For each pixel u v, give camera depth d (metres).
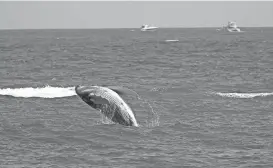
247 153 82.88
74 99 140.38
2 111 121.81
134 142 89.81
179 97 146.62
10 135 95.56
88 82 187.50
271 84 176.12
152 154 82.25
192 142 90.31
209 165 76.38
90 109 124.25
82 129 99.44
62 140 91.88
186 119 112.44
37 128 101.19
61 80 193.62
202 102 137.00
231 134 96.50
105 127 99.62
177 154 82.25
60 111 121.69
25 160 79.19
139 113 120.31
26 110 123.25
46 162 78.19
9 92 153.38
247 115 117.44
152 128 100.69
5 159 79.69
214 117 115.19
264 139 92.38
